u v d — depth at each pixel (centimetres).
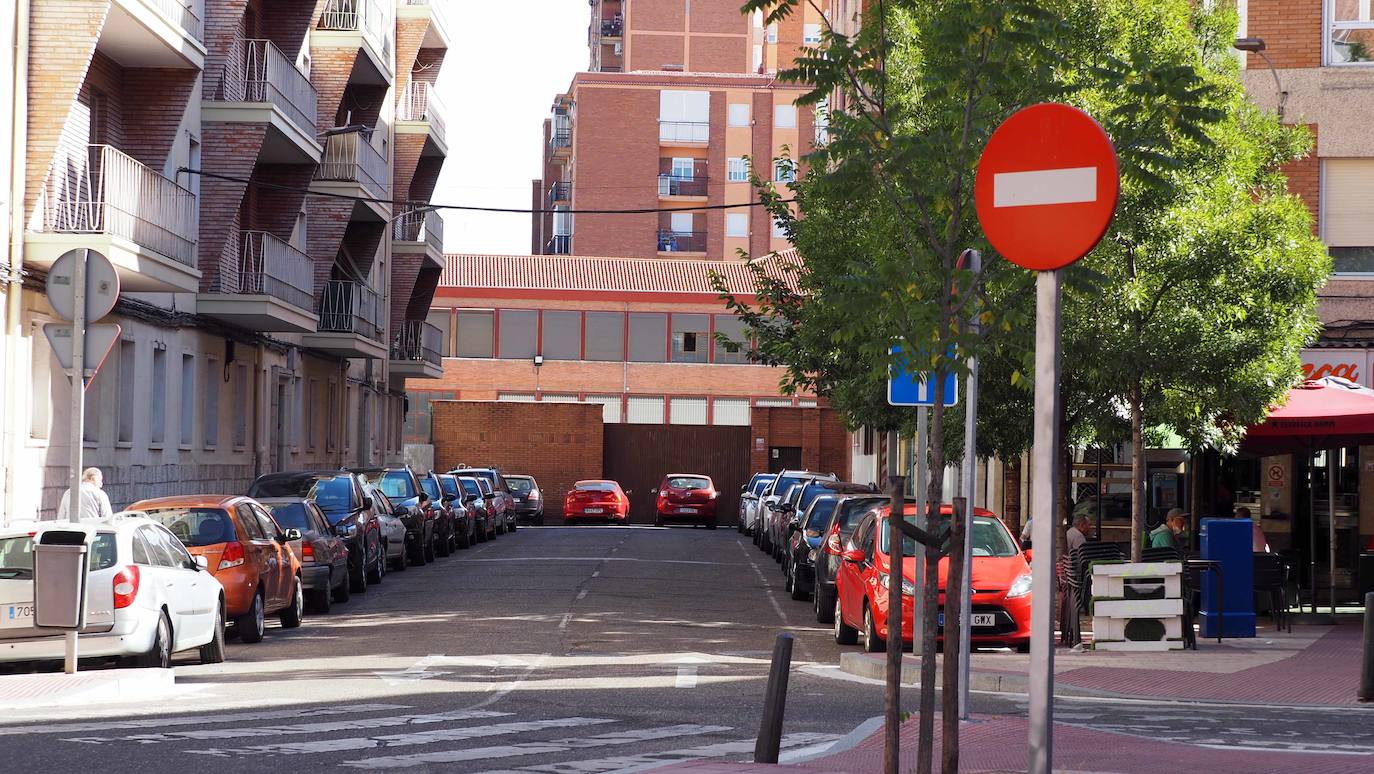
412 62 4859
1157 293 2006
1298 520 2600
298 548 2220
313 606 2288
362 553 2602
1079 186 540
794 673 1622
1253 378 2009
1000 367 2055
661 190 9281
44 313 2322
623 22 10362
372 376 4809
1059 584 2025
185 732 1095
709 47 10125
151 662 1502
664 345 7188
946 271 786
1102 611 1845
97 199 2452
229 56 3109
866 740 1112
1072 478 2850
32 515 2255
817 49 864
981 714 1292
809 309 2617
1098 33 1897
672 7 10106
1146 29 1941
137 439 2698
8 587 1448
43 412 2317
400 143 5016
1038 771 507
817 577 2245
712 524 5775
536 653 1745
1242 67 2592
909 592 1781
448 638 1909
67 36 2289
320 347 3981
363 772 930
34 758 959
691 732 1150
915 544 1658
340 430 4400
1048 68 830
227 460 3278
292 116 3325
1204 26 2100
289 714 1216
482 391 7119
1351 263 2567
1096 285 804
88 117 2533
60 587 1374
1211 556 1995
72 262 1438
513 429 6594
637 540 4509
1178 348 1958
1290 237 2019
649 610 2330
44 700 1267
